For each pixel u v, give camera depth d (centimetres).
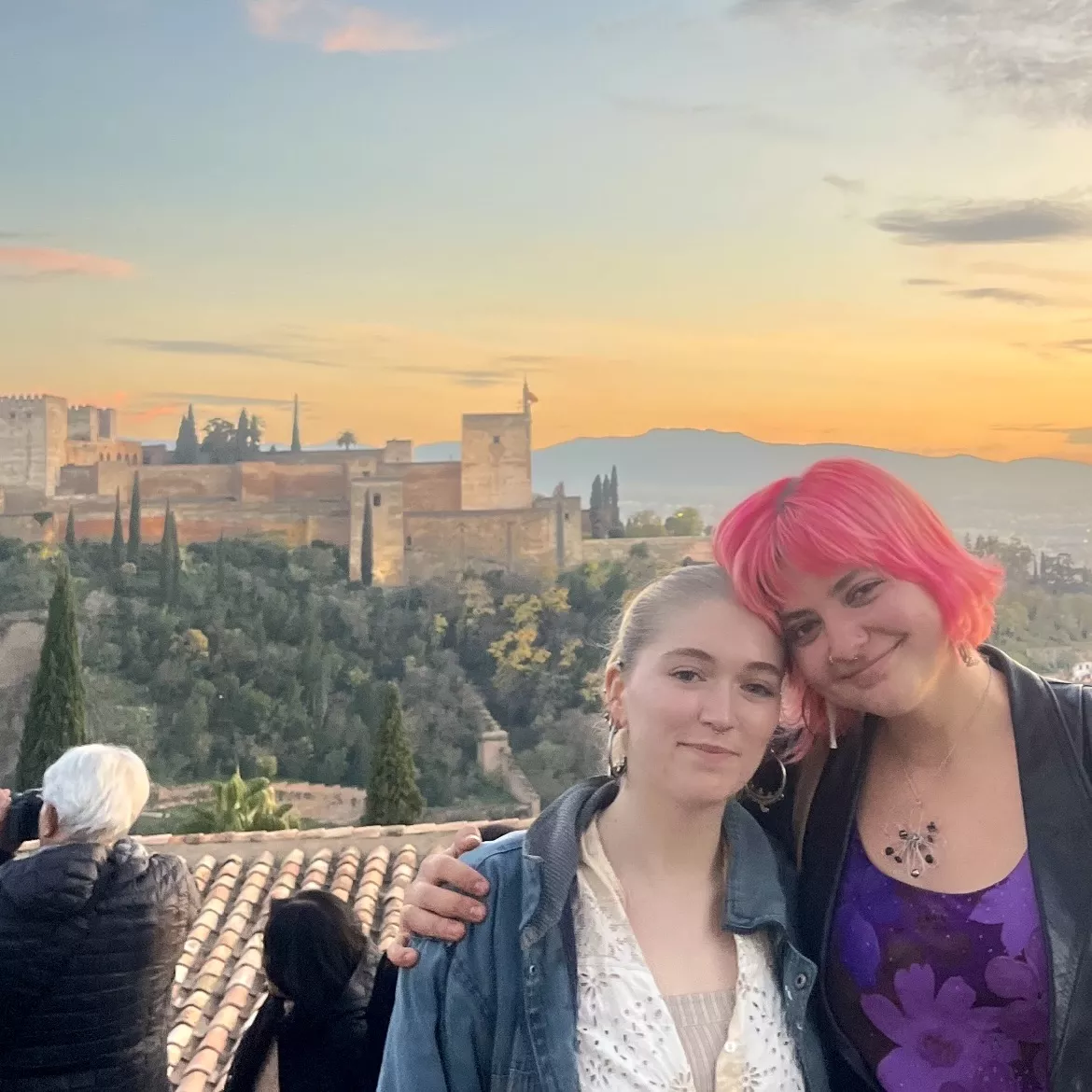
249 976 612
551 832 131
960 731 138
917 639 130
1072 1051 125
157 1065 241
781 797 152
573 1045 123
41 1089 225
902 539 127
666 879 131
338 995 232
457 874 132
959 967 131
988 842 135
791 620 132
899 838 139
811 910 142
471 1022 127
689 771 125
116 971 231
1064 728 134
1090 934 127
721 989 128
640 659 129
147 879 240
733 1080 123
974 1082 131
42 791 244
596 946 127
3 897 224
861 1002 137
